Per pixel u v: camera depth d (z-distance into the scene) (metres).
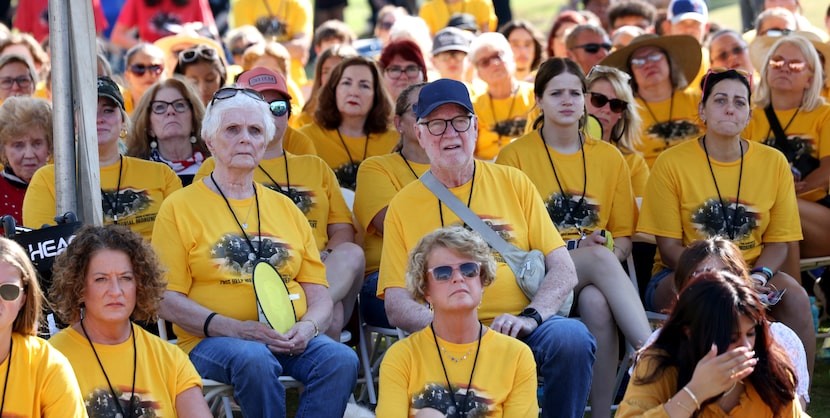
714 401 7.94
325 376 9.65
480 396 9.16
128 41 23.73
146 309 8.76
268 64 18.45
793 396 7.96
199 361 9.62
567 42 18.16
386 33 24.83
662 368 8.02
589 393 11.04
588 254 11.13
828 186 13.77
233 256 10.09
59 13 9.95
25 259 7.84
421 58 15.91
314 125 14.42
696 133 15.65
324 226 12.09
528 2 43.00
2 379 7.77
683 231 12.34
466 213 10.66
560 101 12.02
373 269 12.15
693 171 12.27
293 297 10.20
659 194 12.30
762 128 14.27
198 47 15.30
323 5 31.92
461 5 26.02
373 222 12.07
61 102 10.02
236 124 10.18
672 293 11.70
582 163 12.20
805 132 14.04
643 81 15.68
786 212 12.29
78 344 8.62
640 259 13.15
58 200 10.10
